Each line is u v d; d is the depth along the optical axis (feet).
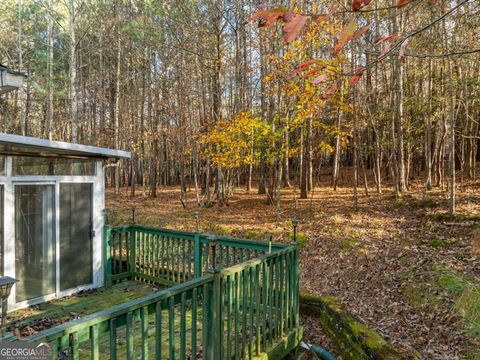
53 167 18.03
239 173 56.03
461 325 14.21
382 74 43.93
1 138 13.78
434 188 36.60
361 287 20.43
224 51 43.14
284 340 12.95
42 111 76.33
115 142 58.23
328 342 16.71
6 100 66.80
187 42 44.98
